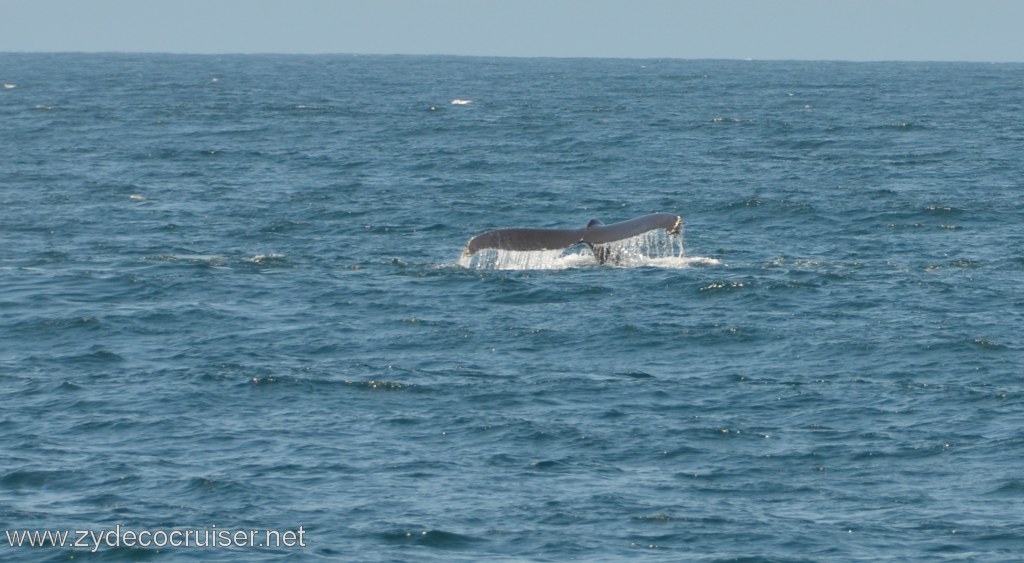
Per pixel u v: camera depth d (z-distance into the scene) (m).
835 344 84.44
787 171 193.12
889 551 53.22
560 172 192.38
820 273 106.50
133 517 56.03
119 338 87.19
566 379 77.31
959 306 95.44
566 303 96.25
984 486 60.25
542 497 58.97
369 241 127.69
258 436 66.88
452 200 158.50
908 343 84.31
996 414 70.12
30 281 105.19
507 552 53.19
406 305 96.19
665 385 76.19
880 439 66.62
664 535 54.91
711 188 171.12
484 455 64.44
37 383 75.94
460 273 107.00
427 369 79.50
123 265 112.50
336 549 53.09
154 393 73.88
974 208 146.62
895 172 190.50
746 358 82.12
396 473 61.72
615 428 68.38
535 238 94.25
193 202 155.88
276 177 183.88
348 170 193.88
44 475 60.94
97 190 166.25
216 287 102.56
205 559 52.06
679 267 108.94
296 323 91.12
